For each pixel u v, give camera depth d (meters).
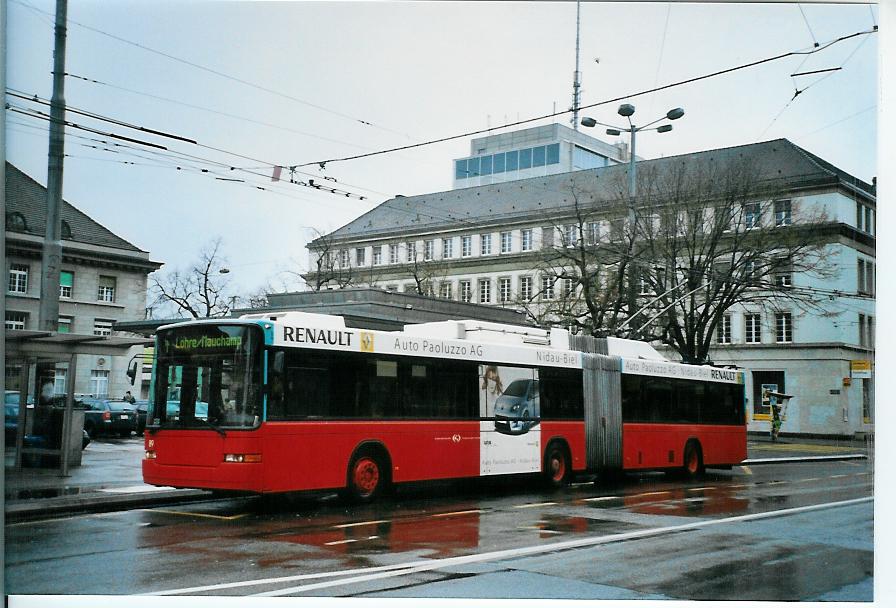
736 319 61.50
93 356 54.69
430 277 68.19
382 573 9.95
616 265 42.50
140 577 9.60
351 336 16.44
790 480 25.44
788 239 42.84
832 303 53.50
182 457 15.06
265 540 12.17
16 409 23.25
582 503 17.58
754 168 43.41
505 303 69.88
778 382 60.00
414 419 17.44
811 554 11.88
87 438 27.73
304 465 15.30
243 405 14.77
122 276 57.81
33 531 12.91
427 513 15.52
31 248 52.12
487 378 19.28
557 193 68.25
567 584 9.59
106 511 15.43
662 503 17.83
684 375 25.58
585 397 21.89
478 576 9.88
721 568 10.67
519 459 19.81
